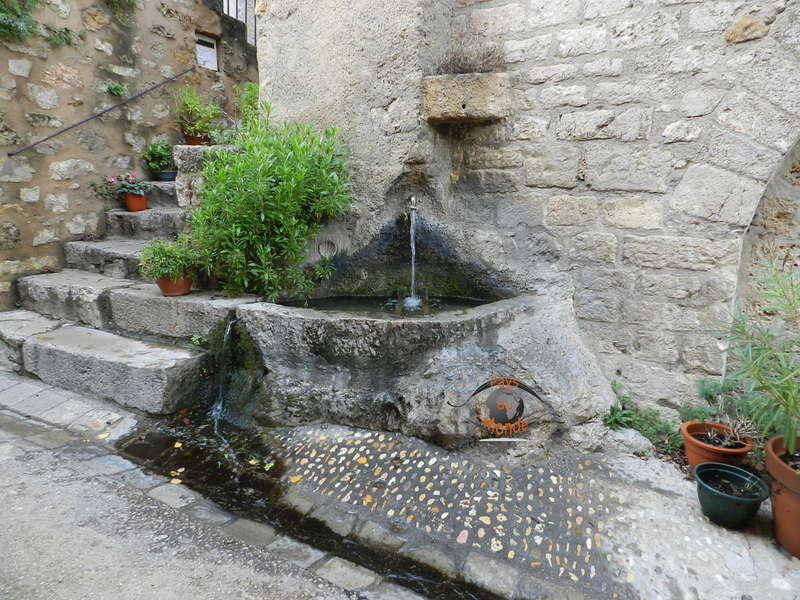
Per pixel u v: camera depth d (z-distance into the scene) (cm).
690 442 226
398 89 300
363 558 191
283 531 205
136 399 297
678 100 242
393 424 254
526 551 191
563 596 172
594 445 243
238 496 230
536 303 286
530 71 280
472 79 279
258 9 356
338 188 309
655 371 264
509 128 291
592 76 262
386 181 317
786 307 193
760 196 229
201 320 316
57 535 192
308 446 257
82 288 370
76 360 318
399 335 255
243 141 328
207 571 177
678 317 255
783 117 219
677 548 188
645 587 173
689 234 248
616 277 270
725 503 192
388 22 296
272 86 358
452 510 210
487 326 265
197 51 557
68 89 437
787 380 180
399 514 212
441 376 249
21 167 411
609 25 254
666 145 247
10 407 307
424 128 299
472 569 185
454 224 319
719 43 229
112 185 479
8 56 395
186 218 412
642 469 232
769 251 247
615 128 259
